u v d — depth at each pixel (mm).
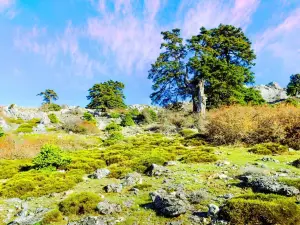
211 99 38062
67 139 29438
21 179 12578
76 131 38250
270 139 17547
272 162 12508
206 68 34969
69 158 15758
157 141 22719
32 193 10836
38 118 49719
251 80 40188
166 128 34281
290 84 60344
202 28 38656
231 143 18672
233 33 41094
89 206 8602
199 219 7367
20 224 8039
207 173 11383
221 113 21125
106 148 22781
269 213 6555
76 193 10477
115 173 12773
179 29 40094
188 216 7625
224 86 34125
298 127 17156
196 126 31141
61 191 11031
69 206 8719
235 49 40188
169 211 7652
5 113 50344
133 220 7672
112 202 9086
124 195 9781
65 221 8070
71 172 13891
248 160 13297
